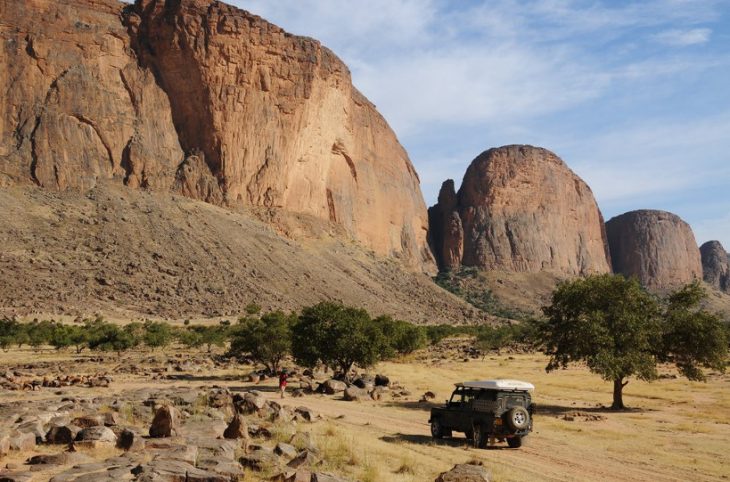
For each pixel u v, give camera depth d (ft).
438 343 320.29
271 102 520.01
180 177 474.08
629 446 70.44
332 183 600.39
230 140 494.18
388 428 78.07
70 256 364.17
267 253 444.14
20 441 45.52
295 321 185.37
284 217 509.76
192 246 411.95
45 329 242.99
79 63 469.98
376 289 500.74
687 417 94.22
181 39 496.64
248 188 502.38
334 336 139.85
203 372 165.07
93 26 483.92
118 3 508.94
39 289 320.91
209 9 504.02
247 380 145.18
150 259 385.09
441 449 63.67
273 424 67.15
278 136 521.65
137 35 502.38
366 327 143.54
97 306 319.27
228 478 37.19
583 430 81.10
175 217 435.94
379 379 131.75
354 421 83.20
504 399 65.51
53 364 176.24
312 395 117.29
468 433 67.67
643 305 109.81
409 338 227.61
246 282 394.73
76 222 397.80
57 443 48.62
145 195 449.89
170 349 254.27
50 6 470.80
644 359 101.55
